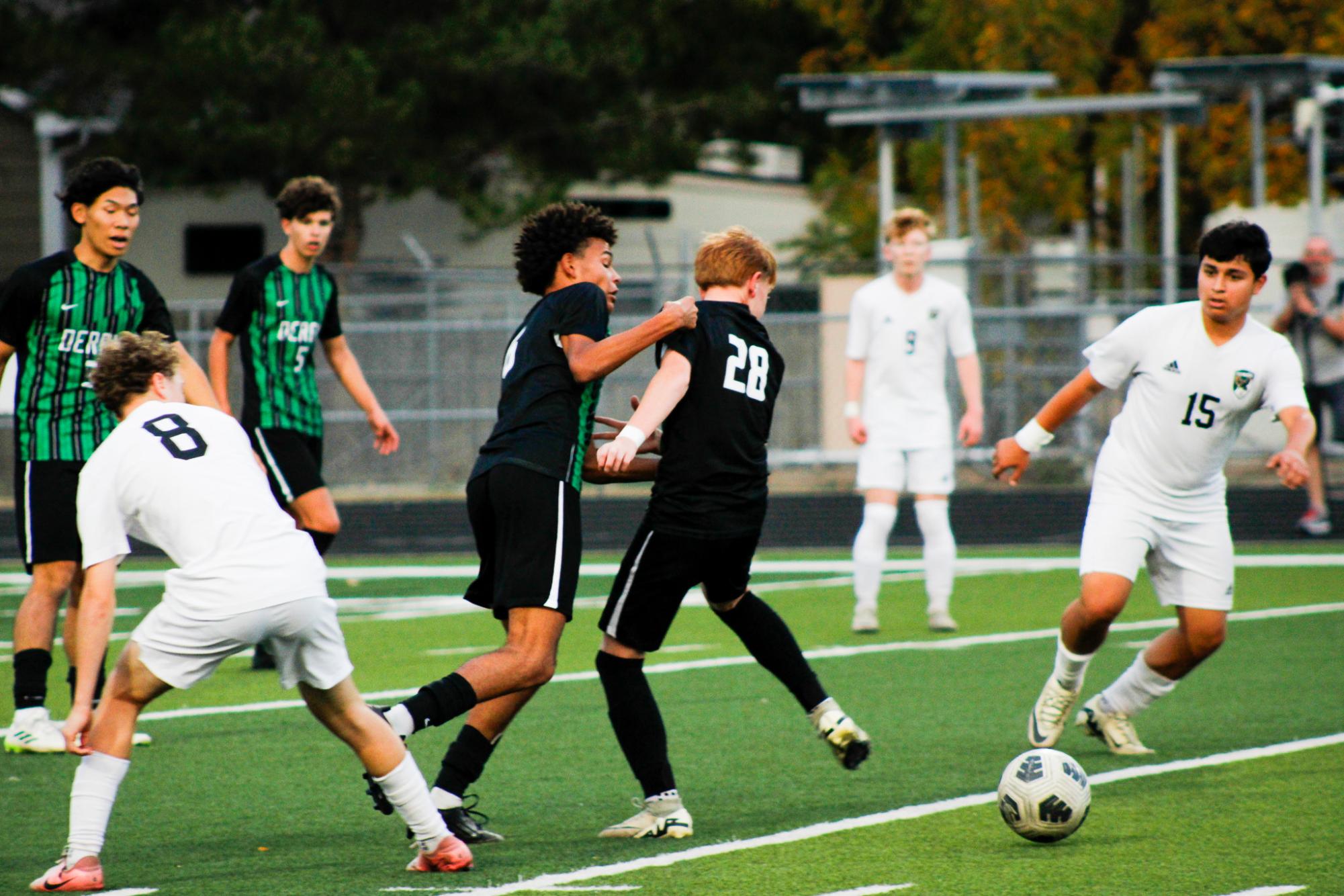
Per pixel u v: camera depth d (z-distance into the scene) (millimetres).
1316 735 23906
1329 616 35844
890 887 16250
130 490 16531
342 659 16828
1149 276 86000
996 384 65812
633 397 19219
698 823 19266
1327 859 17141
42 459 24109
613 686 18969
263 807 20422
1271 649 31734
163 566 49719
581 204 19500
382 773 16859
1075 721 25641
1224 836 18203
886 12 104625
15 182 90438
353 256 86500
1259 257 20672
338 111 77625
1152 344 21766
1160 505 21875
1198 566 21906
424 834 17047
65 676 31016
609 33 88375
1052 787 17828
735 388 18797
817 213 103188
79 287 24094
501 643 34156
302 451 29344
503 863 17500
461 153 86062
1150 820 18969
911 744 23797
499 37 81688
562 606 18047
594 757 23219
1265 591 39906
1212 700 26781
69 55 79000
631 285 88375
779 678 19797
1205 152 86125
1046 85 66438
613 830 18672
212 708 27234
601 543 52938
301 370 29406
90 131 85125
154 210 97625
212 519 16391
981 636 34031
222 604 16156
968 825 18938
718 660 31641
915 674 29641
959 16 91250
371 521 59438
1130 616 36906
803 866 17109
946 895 15953
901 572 45562
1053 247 88125
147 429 16844
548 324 18672
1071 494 62594
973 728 24859
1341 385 50094
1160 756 22656
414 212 98750
